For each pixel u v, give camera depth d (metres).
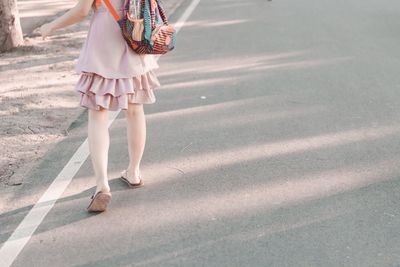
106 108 4.67
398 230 4.56
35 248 4.36
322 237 4.46
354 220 4.71
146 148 6.15
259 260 4.18
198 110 7.31
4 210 4.89
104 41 4.60
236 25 12.72
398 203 4.98
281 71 9.05
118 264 4.15
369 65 9.41
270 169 5.64
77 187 5.30
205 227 4.62
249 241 4.42
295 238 4.46
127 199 5.08
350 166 5.70
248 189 5.25
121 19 4.55
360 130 6.64
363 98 7.75
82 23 12.77
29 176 5.51
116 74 4.64
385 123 6.85
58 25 4.69
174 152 6.05
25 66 9.37
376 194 5.14
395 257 4.20
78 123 6.91
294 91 8.05
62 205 4.98
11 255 4.27
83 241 4.44
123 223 4.69
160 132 6.59
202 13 14.24
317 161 5.81
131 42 4.56
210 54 10.18
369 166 5.70
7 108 7.36
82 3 4.56
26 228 4.62
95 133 4.75
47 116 7.10
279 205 4.96
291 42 11.05
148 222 4.71
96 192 4.79
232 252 4.28
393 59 9.80
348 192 5.17
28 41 10.88
